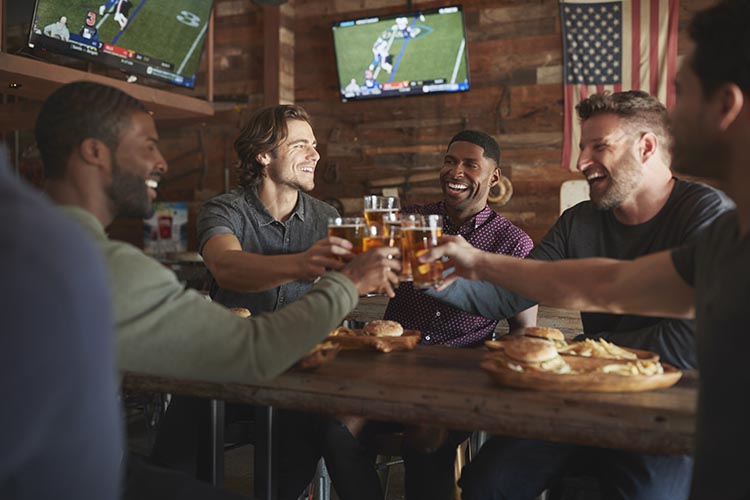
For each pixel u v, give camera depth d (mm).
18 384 520
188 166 5945
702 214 1646
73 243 572
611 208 1795
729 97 999
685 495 1441
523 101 4973
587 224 1902
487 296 1812
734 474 920
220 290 2148
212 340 1141
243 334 1170
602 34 4719
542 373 1247
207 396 1427
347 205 5500
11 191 573
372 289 1470
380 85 5227
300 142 2201
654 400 1186
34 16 3764
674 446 1082
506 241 2402
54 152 1191
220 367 1152
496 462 1603
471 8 5102
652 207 1759
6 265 516
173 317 1118
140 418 3943
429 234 1497
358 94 5309
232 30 5805
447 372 1412
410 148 5293
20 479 564
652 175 1719
